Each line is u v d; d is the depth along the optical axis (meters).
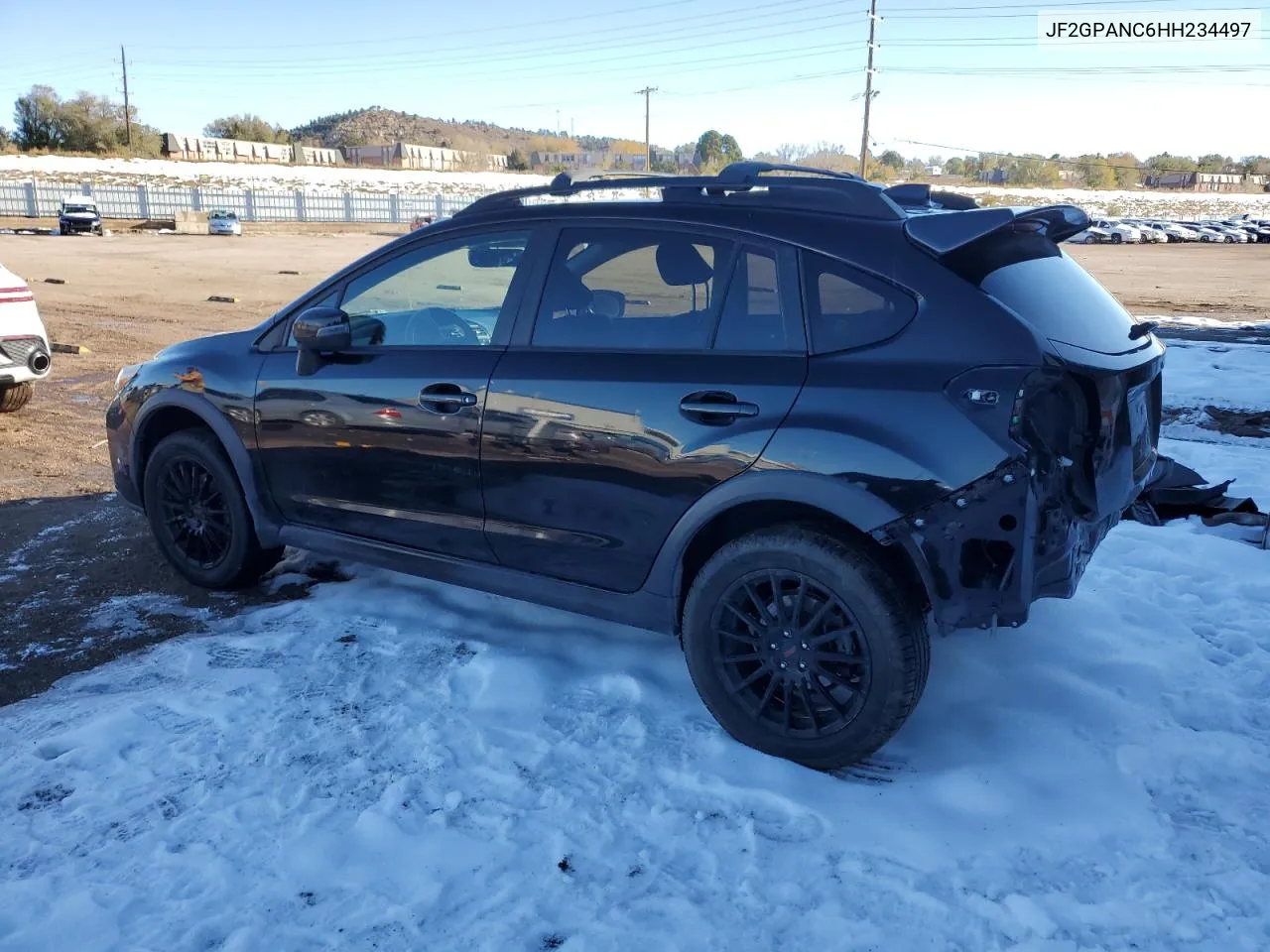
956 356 2.91
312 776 3.12
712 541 3.43
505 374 3.59
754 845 2.81
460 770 3.16
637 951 2.43
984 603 2.90
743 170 3.67
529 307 3.65
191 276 23.89
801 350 3.14
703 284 3.34
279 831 2.86
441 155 153.12
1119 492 3.15
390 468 3.91
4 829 2.86
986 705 3.54
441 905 2.58
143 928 2.49
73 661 3.92
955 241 2.99
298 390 4.11
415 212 69.06
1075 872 2.71
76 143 99.12
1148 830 2.87
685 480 3.23
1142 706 3.54
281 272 25.72
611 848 2.81
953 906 2.58
